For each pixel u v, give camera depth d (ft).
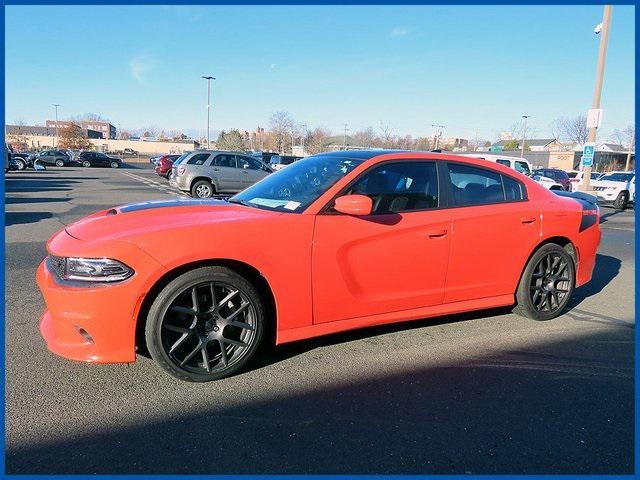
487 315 14.64
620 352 12.05
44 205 43.60
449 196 12.46
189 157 49.34
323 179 11.52
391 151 12.51
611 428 8.66
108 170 139.13
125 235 9.16
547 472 7.43
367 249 10.96
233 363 9.97
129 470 7.20
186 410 8.81
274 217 10.26
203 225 9.61
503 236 12.99
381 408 9.09
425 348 11.91
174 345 9.40
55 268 9.45
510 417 8.91
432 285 12.05
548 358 11.57
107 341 8.98
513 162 46.24
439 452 7.83
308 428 8.38
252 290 9.92
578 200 15.58
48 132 334.85
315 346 11.82
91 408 8.79
